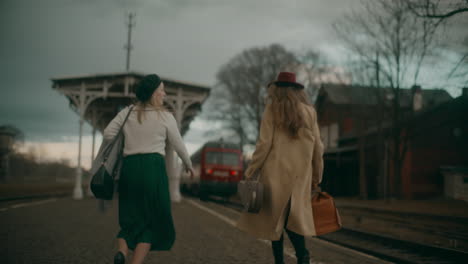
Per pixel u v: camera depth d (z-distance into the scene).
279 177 3.18
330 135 42.75
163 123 3.29
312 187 3.43
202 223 9.92
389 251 7.20
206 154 24.50
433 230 10.05
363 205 21.55
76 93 19.25
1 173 39.50
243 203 3.25
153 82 3.39
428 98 29.53
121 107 22.17
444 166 29.11
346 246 7.65
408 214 14.55
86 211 12.32
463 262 6.06
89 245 6.09
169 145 3.58
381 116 25.72
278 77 3.38
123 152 3.29
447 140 29.94
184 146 3.37
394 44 20.72
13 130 40.41
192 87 19.72
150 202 3.16
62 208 13.23
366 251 7.04
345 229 9.75
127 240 3.09
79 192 19.73
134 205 3.16
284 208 3.14
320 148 3.31
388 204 22.53
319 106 41.97
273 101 3.32
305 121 3.22
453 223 11.91
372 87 23.83
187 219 10.86
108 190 3.24
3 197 16.98
